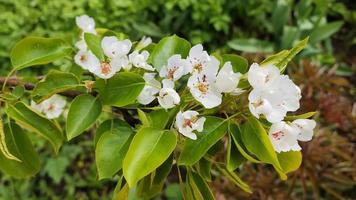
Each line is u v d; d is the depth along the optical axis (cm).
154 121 34
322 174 77
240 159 35
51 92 36
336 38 119
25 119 37
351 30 119
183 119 33
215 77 34
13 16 103
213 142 33
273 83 33
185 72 34
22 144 39
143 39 42
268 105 32
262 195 76
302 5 107
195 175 36
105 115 66
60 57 41
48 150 94
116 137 35
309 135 35
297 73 83
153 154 32
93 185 94
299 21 108
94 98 36
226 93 34
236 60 37
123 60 37
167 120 34
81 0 108
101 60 36
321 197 82
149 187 37
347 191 82
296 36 106
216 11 108
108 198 92
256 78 33
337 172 77
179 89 39
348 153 79
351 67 112
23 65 39
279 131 33
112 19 108
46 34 103
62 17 104
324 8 109
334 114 82
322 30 107
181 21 109
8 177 91
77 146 95
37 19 104
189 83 34
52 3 106
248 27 114
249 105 33
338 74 107
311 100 80
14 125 39
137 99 36
